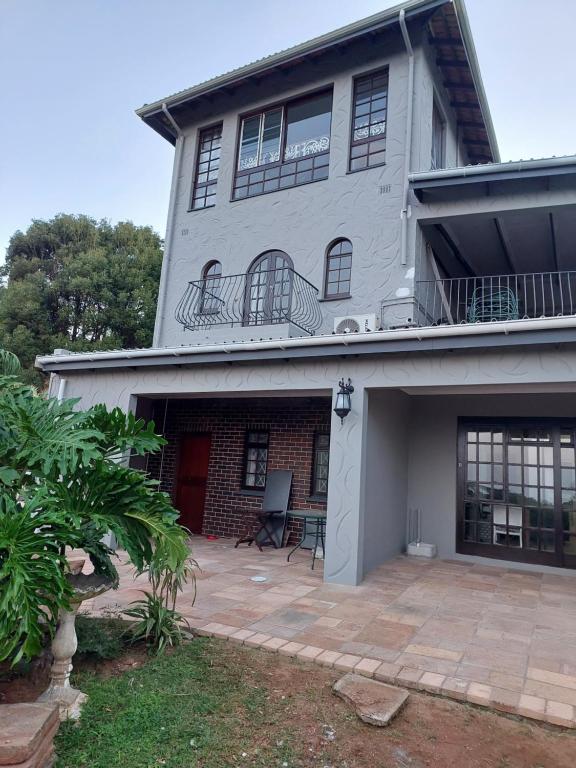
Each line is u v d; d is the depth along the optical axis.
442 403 8.95
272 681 3.67
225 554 8.26
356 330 8.38
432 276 9.56
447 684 3.64
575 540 7.69
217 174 11.49
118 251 24.72
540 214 8.30
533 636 4.74
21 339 20.28
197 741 2.86
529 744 3.01
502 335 5.77
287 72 10.60
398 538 8.52
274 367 7.45
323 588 6.23
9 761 2.26
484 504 8.44
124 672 3.70
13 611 2.55
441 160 10.50
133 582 6.23
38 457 3.33
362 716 3.17
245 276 10.41
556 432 8.09
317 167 10.12
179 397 9.11
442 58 9.97
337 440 6.78
